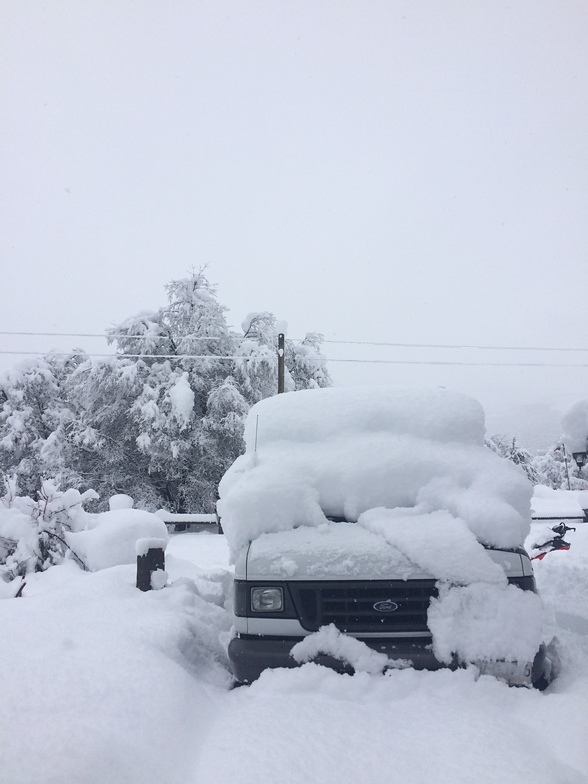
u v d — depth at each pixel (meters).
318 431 4.73
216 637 4.20
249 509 3.90
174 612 4.31
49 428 27.88
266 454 4.60
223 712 3.15
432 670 3.30
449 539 3.59
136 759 2.51
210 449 25.72
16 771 2.34
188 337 27.17
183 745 2.70
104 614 4.24
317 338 34.19
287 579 3.49
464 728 2.79
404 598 3.42
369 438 4.61
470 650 3.27
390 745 2.68
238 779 2.40
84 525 8.77
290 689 3.20
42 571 7.97
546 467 58.12
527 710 3.05
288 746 2.63
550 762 2.53
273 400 5.23
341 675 3.29
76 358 31.19
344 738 2.72
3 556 8.34
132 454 27.00
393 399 4.96
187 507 26.19
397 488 4.16
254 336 30.50
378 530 3.75
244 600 3.52
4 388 27.73
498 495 4.02
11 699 2.90
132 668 3.20
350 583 3.44
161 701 2.93
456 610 3.36
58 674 3.15
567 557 7.93
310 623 3.44
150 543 5.37
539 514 17.42
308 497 4.05
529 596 3.45
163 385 26.02
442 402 4.95
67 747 2.48
